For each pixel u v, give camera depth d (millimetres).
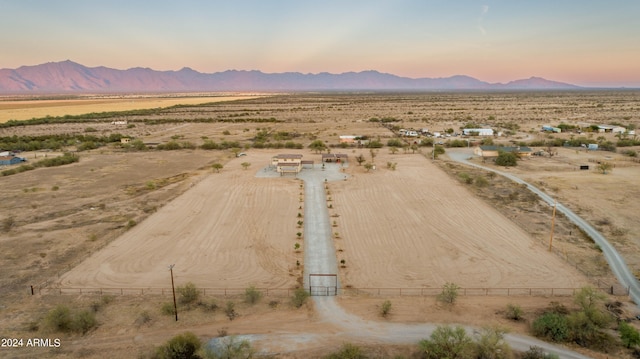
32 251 46938
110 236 51344
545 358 28125
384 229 53406
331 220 56781
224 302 36312
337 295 37469
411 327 32594
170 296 37344
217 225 55094
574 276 40469
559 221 55094
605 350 29391
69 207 62938
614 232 50938
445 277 40750
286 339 31094
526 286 38781
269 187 73375
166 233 52344
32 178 81562
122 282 39906
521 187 71688
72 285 39250
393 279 40469
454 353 28641
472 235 50969
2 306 35438
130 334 31656
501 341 30391
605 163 84125
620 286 38438
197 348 29312
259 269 42750
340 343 30609
